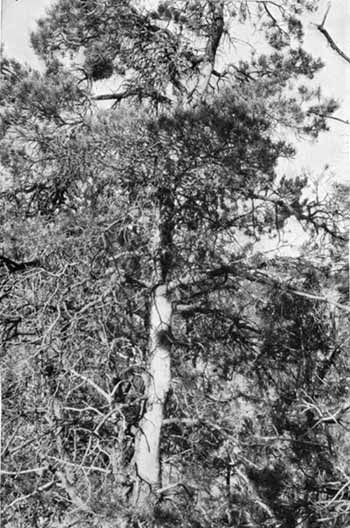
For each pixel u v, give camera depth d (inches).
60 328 400.8
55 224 412.5
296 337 455.2
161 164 375.2
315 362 448.5
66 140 419.8
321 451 402.9
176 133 362.0
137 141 366.9
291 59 451.2
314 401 408.2
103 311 411.8
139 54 443.8
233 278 440.5
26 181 444.1
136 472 384.5
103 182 411.2
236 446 399.2
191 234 415.5
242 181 396.2
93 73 447.8
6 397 418.0
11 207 454.0
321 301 431.5
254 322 452.8
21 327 455.8
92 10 434.9
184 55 440.5
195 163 377.4
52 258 417.7
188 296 441.7
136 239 417.7
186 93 438.6
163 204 409.4
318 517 375.2
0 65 434.6
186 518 373.4
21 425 430.3
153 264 427.2
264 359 461.1
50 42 446.6
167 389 420.8
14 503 398.3
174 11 431.8
